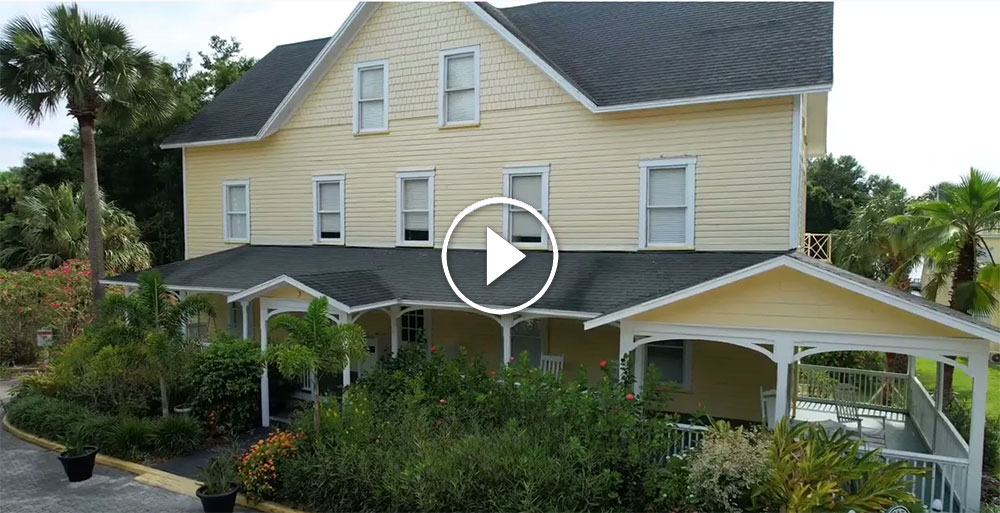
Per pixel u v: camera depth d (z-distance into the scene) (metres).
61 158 34.72
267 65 19.98
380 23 14.85
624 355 9.67
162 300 11.19
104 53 16.11
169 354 10.49
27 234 22.08
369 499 7.62
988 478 9.03
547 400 8.92
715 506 7.06
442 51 14.16
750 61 11.94
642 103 11.88
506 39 13.21
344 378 11.24
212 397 11.23
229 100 18.69
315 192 15.95
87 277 18.45
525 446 7.82
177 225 31.23
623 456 7.70
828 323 8.58
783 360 8.82
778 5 13.51
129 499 8.51
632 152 12.45
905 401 12.92
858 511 6.72
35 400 11.95
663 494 7.18
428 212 14.55
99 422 10.57
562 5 16.92
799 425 8.15
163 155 31.25
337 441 8.52
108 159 31.36
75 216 22.39
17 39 15.27
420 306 11.95
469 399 9.73
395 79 14.77
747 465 7.16
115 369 10.38
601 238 12.80
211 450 10.52
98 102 16.98
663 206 12.28
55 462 9.98
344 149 15.51
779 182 11.30
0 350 17.66
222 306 17.17
